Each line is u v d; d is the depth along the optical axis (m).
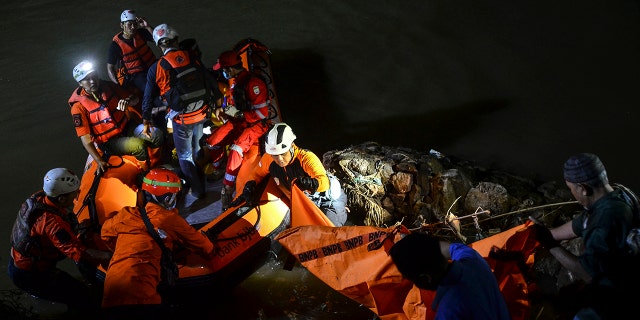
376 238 4.30
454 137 7.15
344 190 5.88
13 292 5.13
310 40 9.41
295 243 4.63
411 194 5.77
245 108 5.64
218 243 4.98
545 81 7.89
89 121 5.92
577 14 9.20
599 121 7.08
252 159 5.64
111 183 5.57
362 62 8.75
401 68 8.52
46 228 4.66
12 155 7.61
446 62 8.53
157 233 4.35
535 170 6.50
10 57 9.86
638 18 8.88
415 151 6.43
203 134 6.10
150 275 4.25
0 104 8.65
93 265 5.04
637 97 7.36
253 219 5.21
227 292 5.14
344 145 7.25
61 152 7.59
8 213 6.63
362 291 4.36
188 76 5.63
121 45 7.02
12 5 11.59
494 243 3.99
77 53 9.83
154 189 4.44
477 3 9.77
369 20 9.72
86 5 11.34
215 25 10.13
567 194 5.88
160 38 5.69
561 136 6.94
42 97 8.74
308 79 8.48
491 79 8.08
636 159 6.45
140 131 6.14
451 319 2.85
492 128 7.21
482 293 2.91
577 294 4.54
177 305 5.00
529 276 4.61
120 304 4.12
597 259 3.25
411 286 4.07
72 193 4.75
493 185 5.63
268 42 9.47
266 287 5.25
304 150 5.22
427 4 9.90
